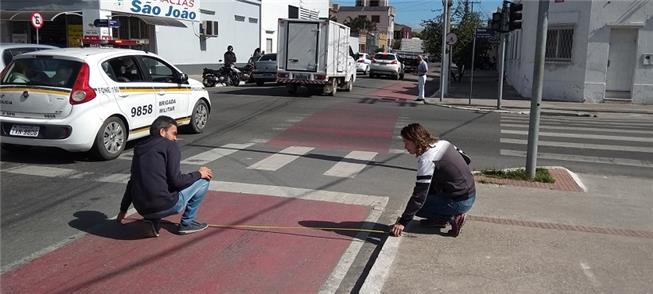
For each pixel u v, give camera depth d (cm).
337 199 732
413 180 863
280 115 1555
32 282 456
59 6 2292
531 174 871
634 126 1598
